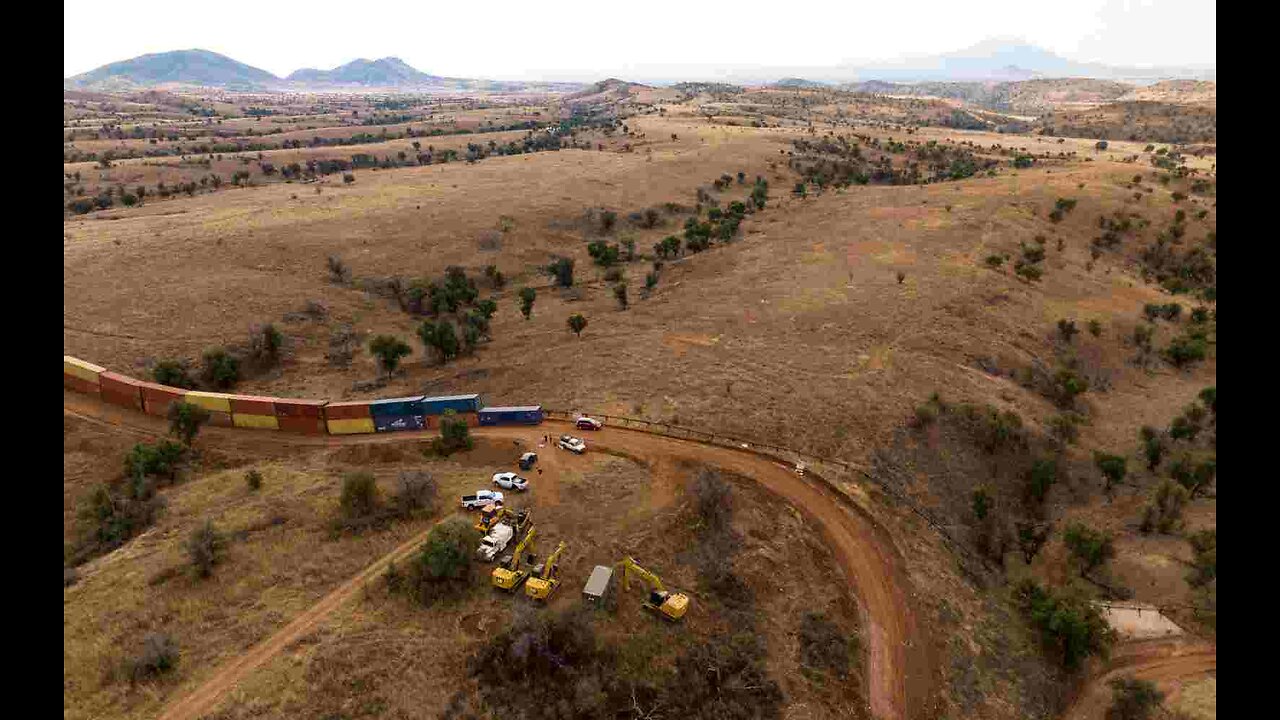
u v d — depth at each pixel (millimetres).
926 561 59656
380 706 39406
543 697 41625
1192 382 101688
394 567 50125
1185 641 56219
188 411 70688
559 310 124938
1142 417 91375
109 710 38125
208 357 93938
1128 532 69688
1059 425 82875
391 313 124500
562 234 173875
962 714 47375
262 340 101938
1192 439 83062
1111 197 167125
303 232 149875
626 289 135125
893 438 75250
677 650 46281
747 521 59188
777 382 85250
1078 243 149750
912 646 51469
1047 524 66688
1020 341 103562
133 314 106625
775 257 143875
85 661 41281
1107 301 123062
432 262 145750
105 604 46594
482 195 191750
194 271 124188
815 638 49656
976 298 114938
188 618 45406
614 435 72812
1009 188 180625
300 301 118500
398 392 89125
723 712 43125
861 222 163875
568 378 88125
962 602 56750
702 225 167125
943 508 68250
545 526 56625
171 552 52500
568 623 45000
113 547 55438
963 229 151750
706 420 75750
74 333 99562
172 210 167875
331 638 43688
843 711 45594
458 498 60438
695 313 113062
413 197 186500
